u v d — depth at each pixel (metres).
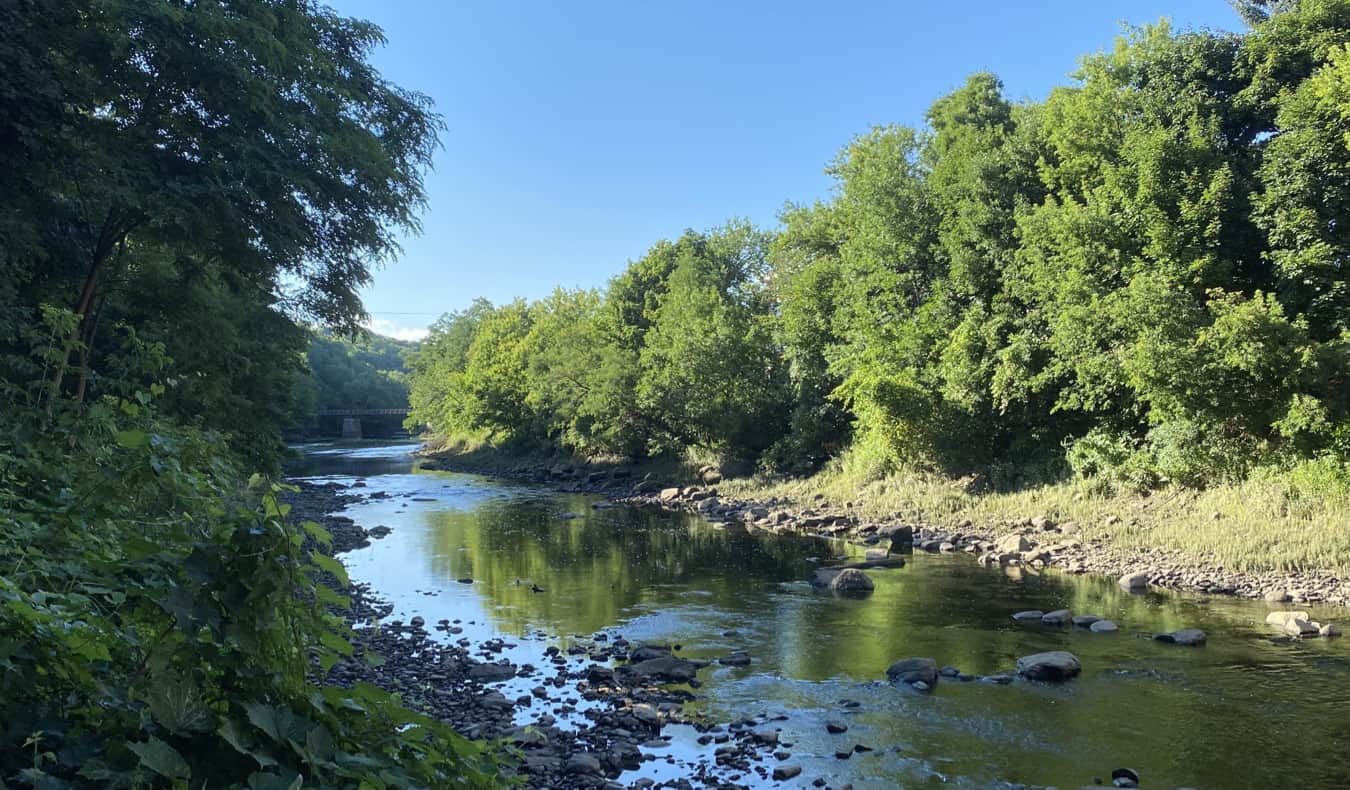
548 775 7.64
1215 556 16.78
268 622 2.85
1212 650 11.48
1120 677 10.43
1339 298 17.80
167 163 12.41
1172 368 18.36
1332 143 17.38
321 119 13.77
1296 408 17.05
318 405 99.38
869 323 31.75
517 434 62.78
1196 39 21.84
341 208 14.61
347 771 2.73
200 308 16.88
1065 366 22.47
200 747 2.65
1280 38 20.30
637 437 46.81
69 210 12.76
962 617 13.85
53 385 5.91
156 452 3.94
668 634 13.09
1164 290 18.80
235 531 2.93
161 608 2.78
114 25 11.54
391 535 24.42
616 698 9.96
